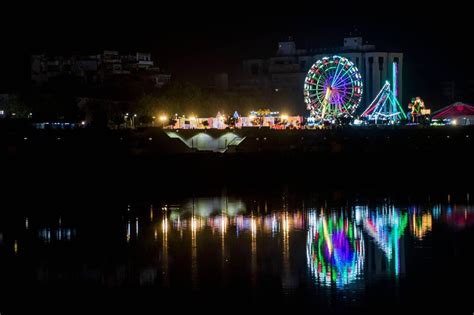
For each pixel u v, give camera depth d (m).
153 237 137.00
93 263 118.06
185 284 107.19
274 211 165.25
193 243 131.75
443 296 101.56
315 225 147.75
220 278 109.69
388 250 125.50
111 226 147.75
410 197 187.12
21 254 124.25
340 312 96.19
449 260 118.88
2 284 107.44
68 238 136.75
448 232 139.88
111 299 100.94
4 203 180.00
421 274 111.19
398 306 97.94
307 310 96.88
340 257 121.19
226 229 144.12
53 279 110.12
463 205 172.00
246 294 102.75
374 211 164.12
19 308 98.06
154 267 115.81
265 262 118.38
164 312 96.50
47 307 98.44
